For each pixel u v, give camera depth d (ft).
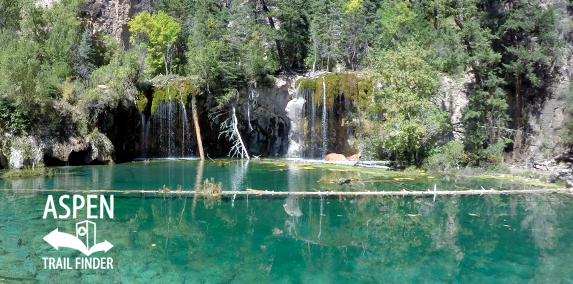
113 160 98.22
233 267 30.12
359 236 38.86
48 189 59.26
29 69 84.99
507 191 61.05
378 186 65.87
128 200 52.85
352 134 112.88
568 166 88.84
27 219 41.86
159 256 32.17
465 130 96.02
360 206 51.42
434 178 75.72
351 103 111.34
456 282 27.73
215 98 114.52
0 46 98.27
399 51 92.22
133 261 30.91
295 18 121.49
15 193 56.08
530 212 49.14
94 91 94.84
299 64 139.54
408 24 116.16
